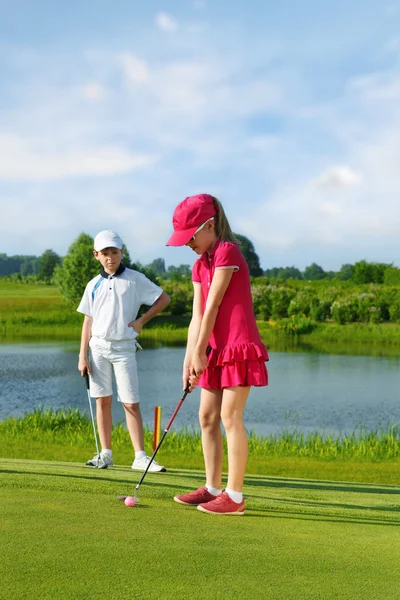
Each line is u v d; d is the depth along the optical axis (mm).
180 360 29469
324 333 44156
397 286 52656
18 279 89500
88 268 56000
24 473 4500
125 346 5867
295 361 30234
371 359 31312
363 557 2850
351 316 47875
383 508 4340
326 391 21094
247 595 2309
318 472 9164
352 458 10586
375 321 47625
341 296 50562
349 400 19391
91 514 3346
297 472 9117
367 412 17578
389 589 2436
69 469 5156
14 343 38281
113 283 5902
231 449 3709
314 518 3689
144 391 20609
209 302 3748
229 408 3740
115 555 2668
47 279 89500
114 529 3070
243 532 3199
